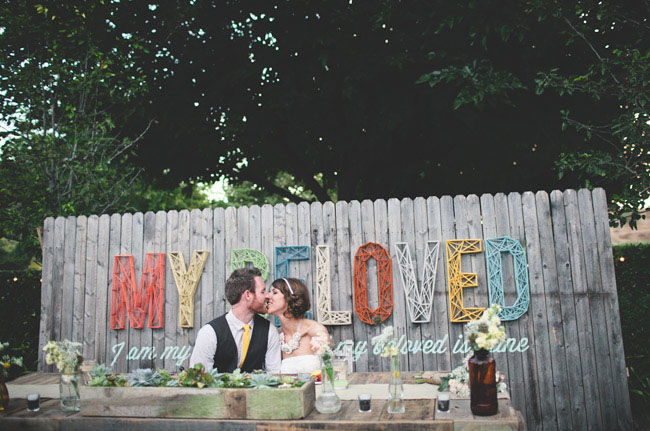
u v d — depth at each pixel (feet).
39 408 8.80
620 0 19.08
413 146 28.37
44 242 17.84
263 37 26.96
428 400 8.75
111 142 21.74
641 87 17.46
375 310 15.75
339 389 10.11
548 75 18.86
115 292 17.19
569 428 14.47
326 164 31.76
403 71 24.53
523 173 26.12
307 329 12.72
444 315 15.43
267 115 27.02
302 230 16.52
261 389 7.75
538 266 15.08
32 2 20.88
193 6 24.70
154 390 7.99
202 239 17.03
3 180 19.45
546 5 18.95
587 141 22.97
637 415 16.92
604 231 14.89
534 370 14.80
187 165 31.48
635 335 18.34
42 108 20.36
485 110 24.41
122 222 17.53
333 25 24.62
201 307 16.76
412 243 15.81
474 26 21.39
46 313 17.54
